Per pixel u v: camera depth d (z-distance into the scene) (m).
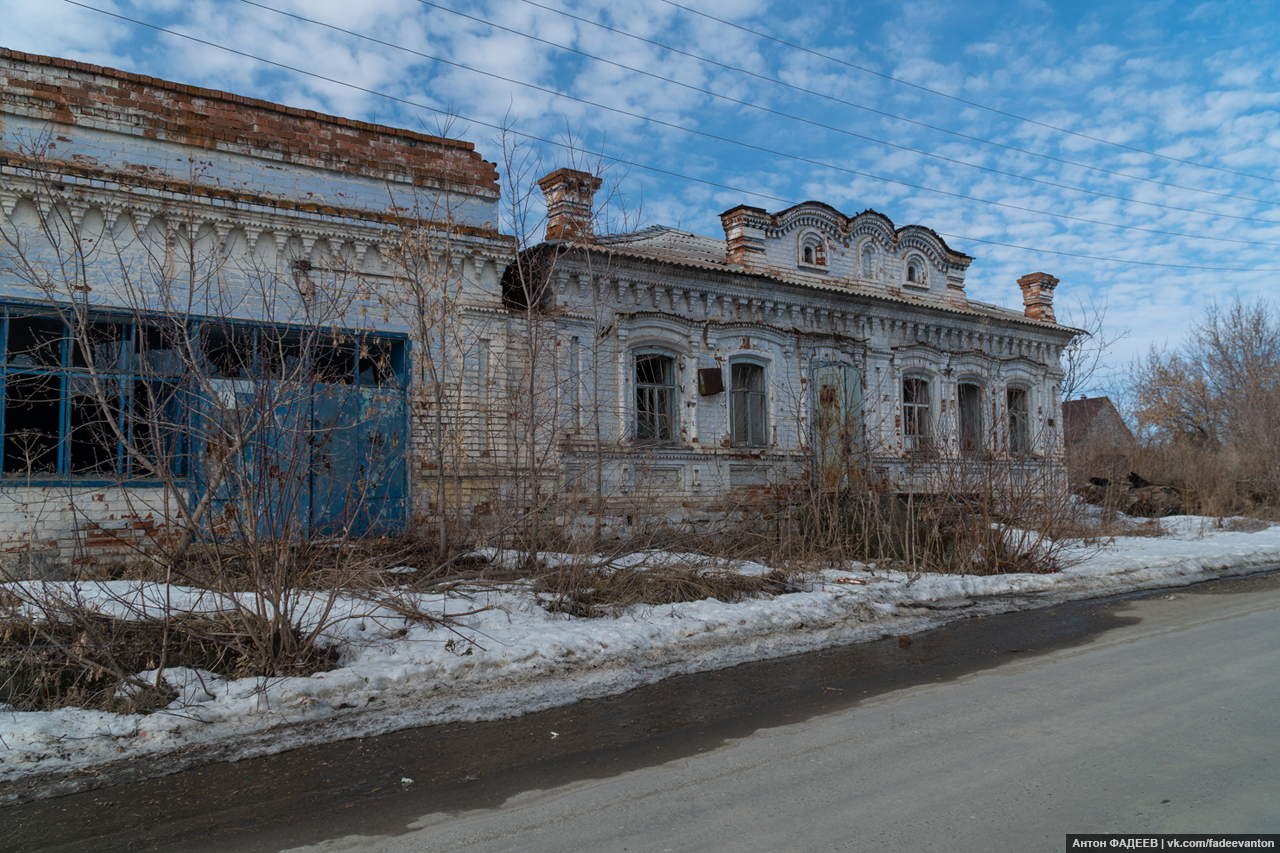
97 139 10.47
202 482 8.49
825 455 16.44
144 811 4.48
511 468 12.66
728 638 8.45
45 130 10.15
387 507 11.73
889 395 19.36
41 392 10.09
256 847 4.00
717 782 4.67
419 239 11.24
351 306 11.80
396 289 12.23
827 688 6.81
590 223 13.93
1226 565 14.28
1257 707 5.86
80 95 10.38
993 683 6.82
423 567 10.02
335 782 4.84
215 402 6.89
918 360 20.06
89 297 9.97
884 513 13.66
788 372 17.47
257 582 6.55
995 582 11.81
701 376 15.96
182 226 10.65
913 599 10.73
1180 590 12.06
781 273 17.67
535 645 7.39
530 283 13.03
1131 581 12.64
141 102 10.78
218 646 6.70
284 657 6.63
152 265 10.48
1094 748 5.03
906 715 5.94
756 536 12.59
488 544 10.97
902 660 7.81
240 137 11.41
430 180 12.84
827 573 11.93
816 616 9.38
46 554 9.49
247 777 4.94
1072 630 9.13
